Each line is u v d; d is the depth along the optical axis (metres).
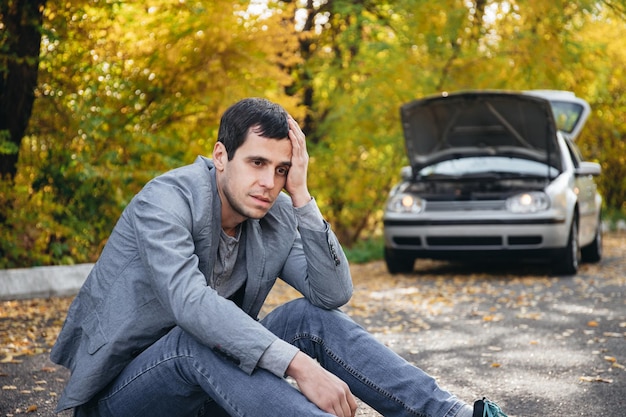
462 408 2.38
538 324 6.08
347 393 2.22
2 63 8.55
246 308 2.59
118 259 2.39
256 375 2.22
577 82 13.92
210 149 10.41
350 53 13.59
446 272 9.88
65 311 7.02
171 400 2.34
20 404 3.93
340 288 2.53
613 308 6.79
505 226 8.84
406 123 9.59
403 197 9.38
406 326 6.13
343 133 12.74
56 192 9.25
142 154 9.38
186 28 9.28
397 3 12.67
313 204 2.52
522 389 4.11
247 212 2.41
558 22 12.70
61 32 8.82
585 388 4.11
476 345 5.32
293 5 10.05
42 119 9.18
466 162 9.92
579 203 9.64
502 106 9.21
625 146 20.28
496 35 13.05
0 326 6.26
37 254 8.67
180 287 2.26
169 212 2.34
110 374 2.38
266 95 10.09
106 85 9.23
